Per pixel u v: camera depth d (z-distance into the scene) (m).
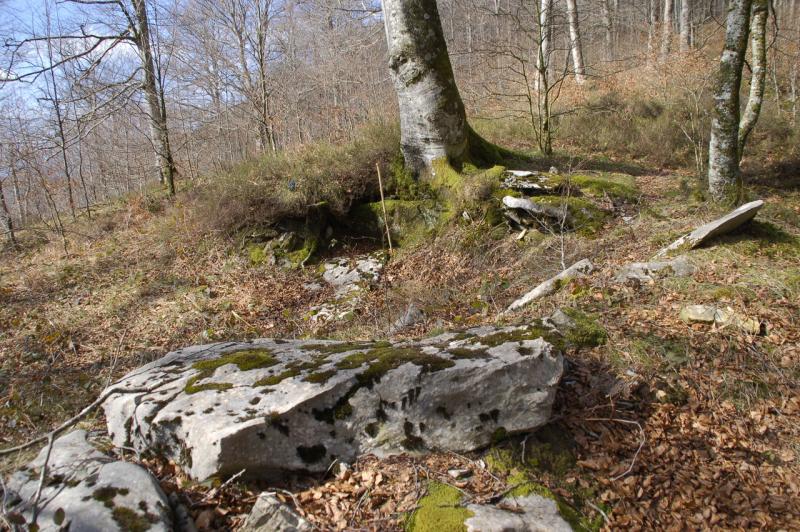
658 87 14.61
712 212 7.18
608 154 11.59
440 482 2.98
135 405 3.32
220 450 2.82
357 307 6.84
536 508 2.82
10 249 10.56
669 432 3.65
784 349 4.19
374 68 16.11
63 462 3.05
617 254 6.48
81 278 8.21
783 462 3.45
